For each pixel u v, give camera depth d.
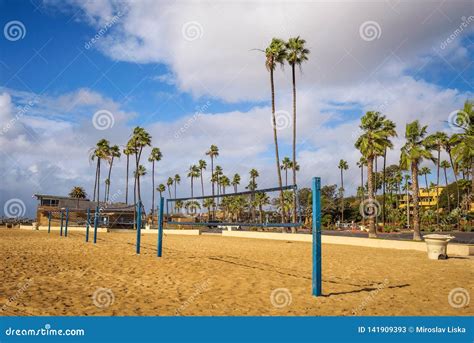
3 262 8.20
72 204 41.66
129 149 39.31
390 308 4.62
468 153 20.41
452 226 40.12
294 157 25.44
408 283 6.44
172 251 12.23
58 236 21.84
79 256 9.91
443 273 7.75
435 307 4.70
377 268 8.52
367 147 22.09
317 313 4.35
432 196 65.12
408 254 12.45
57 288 5.39
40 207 40.31
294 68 26.25
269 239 23.33
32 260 8.73
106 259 9.30
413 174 20.59
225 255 11.10
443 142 38.84
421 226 42.94
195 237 24.33
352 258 10.90
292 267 8.41
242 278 6.62
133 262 8.74
